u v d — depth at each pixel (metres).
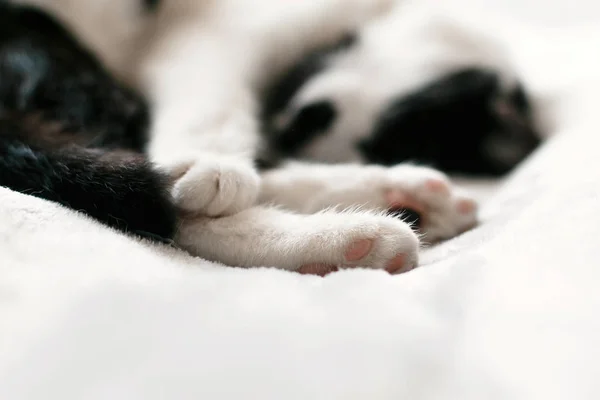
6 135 0.31
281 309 0.21
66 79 0.37
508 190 0.33
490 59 0.41
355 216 0.28
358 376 0.19
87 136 0.33
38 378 0.19
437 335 0.21
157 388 0.19
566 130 0.37
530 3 0.56
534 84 0.43
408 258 0.27
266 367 0.19
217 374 0.19
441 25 0.42
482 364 0.20
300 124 0.40
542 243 0.25
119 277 0.22
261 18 0.42
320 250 0.27
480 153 0.40
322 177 0.32
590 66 0.43
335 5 0.43
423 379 0.19
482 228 0.30
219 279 0.23
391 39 0.42
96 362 0.19
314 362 0.19
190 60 0.39
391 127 0.39
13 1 0.39
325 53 0.42
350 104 0.39
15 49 0.37
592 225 0.25
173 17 0.43
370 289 0.23
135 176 0.28
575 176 0.30
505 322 0.21
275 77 0.42
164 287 0.22
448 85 0.39
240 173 0.29
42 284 0.22
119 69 0.41
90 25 0.41
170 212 0.28
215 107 0.36
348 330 0.20
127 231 0.27
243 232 0.28
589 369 0.19
